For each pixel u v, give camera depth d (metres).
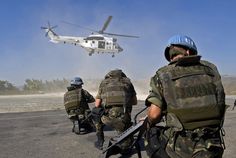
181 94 2.88
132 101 6.73
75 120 9.09
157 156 2.98
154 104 2.95
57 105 22.05
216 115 2.86
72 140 8.23
